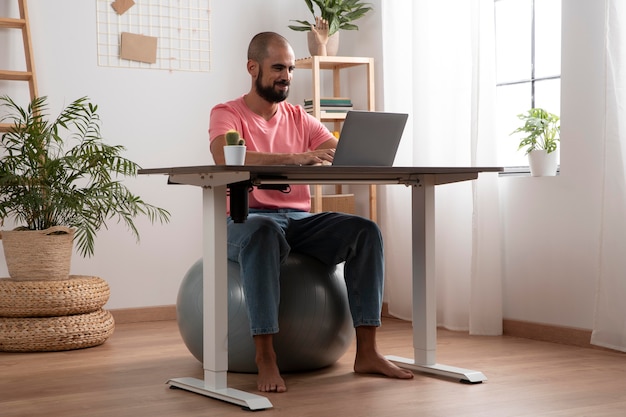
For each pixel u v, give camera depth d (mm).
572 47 3656
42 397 2684
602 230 3445
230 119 3109
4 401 2631
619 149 3391
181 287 3156
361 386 2762
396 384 2787
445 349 3566
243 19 4938
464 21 4137
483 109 3988
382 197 4754
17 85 4355
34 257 3783
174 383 2799
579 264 3668
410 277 4516
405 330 4160
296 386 2775
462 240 4145
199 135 4801
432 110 4289
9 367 3252
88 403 2584
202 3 4809
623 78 3373
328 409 2449
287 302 2879
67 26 4465
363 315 2932
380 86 4855
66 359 3420
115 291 4578
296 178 2682
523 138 4004
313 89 4676
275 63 3098
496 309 3971
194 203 4770
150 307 4641
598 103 3562
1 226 4223
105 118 4555
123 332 4195
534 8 4250
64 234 3852
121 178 4582
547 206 3812
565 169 3721
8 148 3838
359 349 2969
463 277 4133
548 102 4270
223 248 2619
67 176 4367
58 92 4441
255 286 2744
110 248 4559
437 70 4258
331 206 4785
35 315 3678
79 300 3736
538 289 3863
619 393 2654
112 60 4574
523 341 3783
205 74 4816
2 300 3650
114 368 3197
